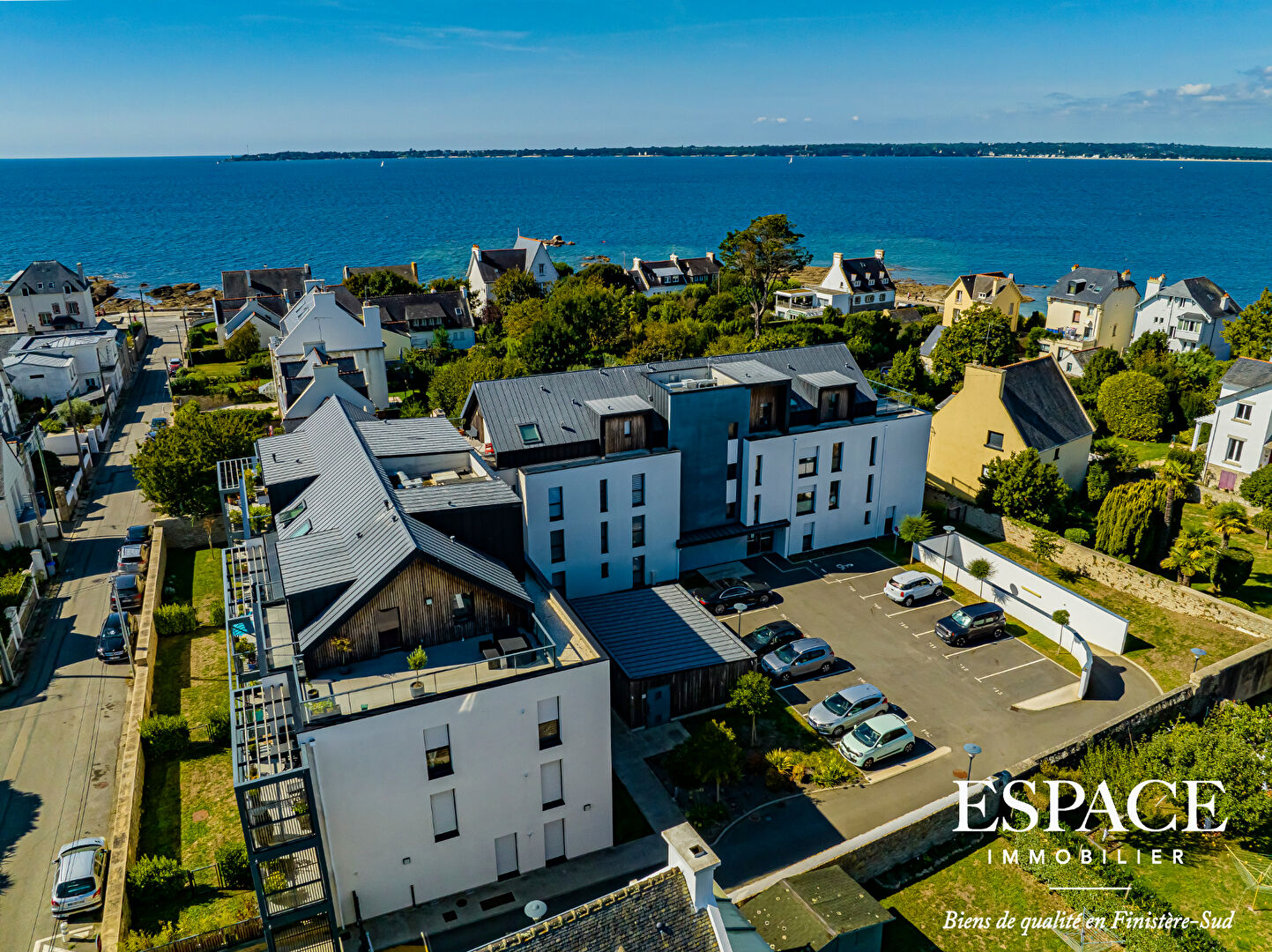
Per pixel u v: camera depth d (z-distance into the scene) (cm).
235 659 3356
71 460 7506
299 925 2791
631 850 3350
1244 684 4603
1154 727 4181
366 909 3000
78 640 4784
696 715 4144
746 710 3847
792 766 3734
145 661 4284
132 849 3181
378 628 3128
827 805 3572
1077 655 4631
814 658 4431
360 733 2773
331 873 2898
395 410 8950
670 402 4947
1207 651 4700
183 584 5425
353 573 3173
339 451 4234
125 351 10969
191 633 4875
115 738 3953
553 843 3281
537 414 4975
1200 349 9488
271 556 3578
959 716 4144
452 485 3747
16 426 7462
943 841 3412
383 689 2962
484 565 3434
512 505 3612
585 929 1959
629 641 4269
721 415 5144
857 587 5334
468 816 3066
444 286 14725
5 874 3181
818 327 10338
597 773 3256
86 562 5759
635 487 4959
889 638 4797
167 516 6066
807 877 2905
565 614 3478
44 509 6600
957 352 9206
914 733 4028
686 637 4322
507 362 8606
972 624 4734
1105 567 5462
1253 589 5384
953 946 2925
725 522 5441
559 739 3148
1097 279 11838
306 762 2609
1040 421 6412
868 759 3766
